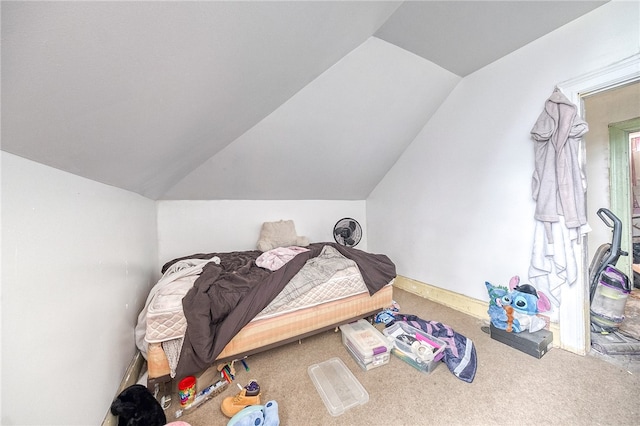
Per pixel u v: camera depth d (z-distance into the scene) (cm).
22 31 38
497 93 196
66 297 84
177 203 259
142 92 76
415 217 281
